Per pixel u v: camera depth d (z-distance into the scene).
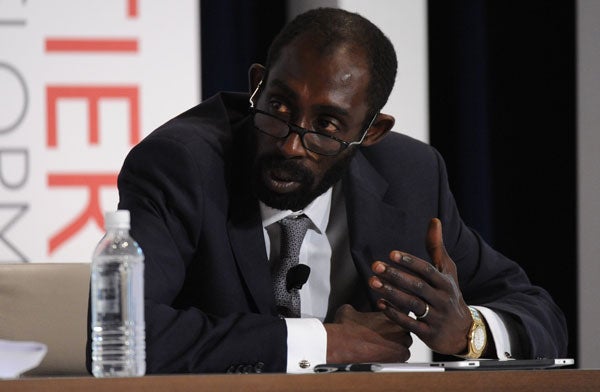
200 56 13.54
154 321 6.12
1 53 11.88
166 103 12.08
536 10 13.82
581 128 13.50
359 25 6.95
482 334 6.80
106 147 12.02
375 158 8.20
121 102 12.03
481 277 8.34
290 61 6.75
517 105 13.83
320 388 4.93
